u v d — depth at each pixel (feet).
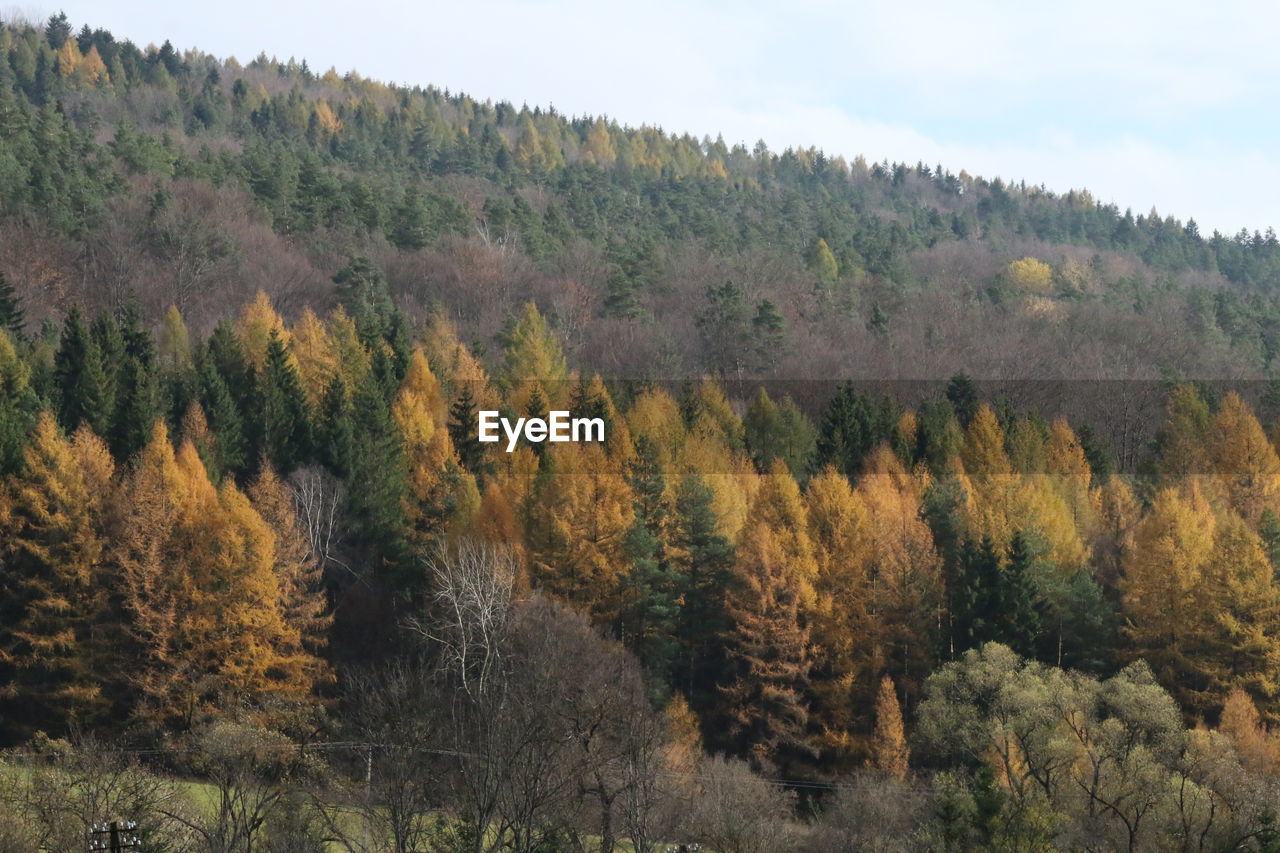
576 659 181.78
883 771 190.80
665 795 151.84
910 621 224.33
